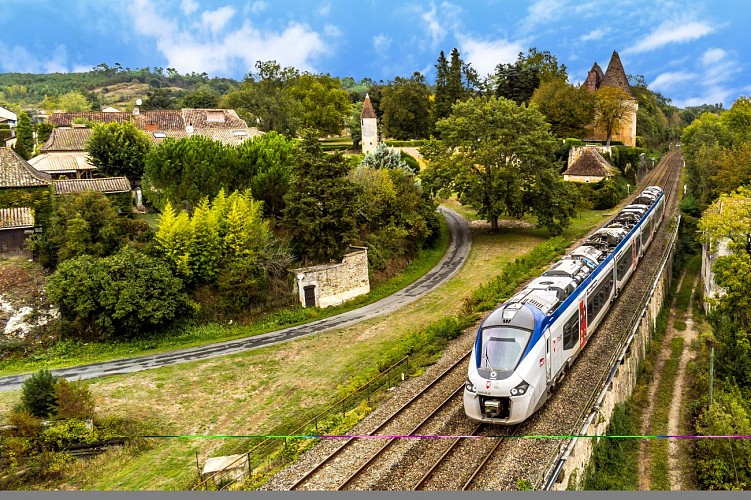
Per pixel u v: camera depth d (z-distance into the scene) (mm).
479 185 63281
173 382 35469
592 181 84125
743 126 93625
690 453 29500
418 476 20547
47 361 38406
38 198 49000
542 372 23438
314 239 49125
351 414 26859
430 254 61781
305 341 41531
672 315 48344
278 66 115062
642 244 50344
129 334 41031
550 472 19625
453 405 25906
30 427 27156
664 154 150250
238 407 32594
